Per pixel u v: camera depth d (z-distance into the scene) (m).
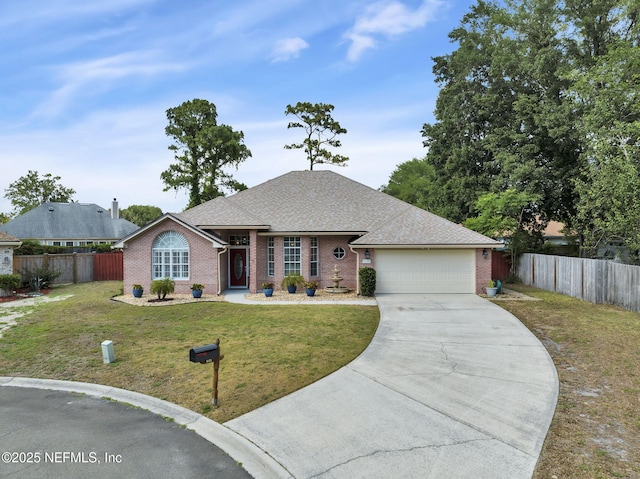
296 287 18.78
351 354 9.27
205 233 18.11
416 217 19.55
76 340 10.62
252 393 7.07
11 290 18.27
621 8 21.80
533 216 26.73
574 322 12.52
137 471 4.77
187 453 5.20
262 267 19.61
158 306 15.51
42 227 38.69
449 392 6.97
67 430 5.85
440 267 18.20
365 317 13.30
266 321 12.75
